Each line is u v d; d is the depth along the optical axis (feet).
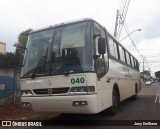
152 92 94.84
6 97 44.09
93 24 26.23
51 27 27.89
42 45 27.50
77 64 24.73
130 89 49.08
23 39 77.46
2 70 44.78
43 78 25.73
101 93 26.14
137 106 44.52
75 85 24.12
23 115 36.58
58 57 25.90
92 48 24.98
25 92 26.76
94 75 24.16
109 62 31.50
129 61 50.31
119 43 41.24
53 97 24.71
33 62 27.25
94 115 33.40
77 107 23.90
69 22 27.07
